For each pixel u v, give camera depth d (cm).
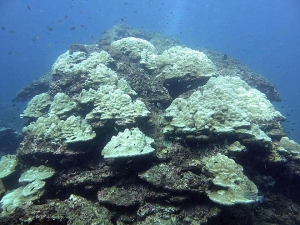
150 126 200
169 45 560
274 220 182
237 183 144
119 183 159
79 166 178
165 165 159
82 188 168
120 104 187
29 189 160
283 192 214
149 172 151
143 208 141
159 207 140
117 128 180
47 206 128
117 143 161
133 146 155
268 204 196
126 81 228
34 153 178
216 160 156
